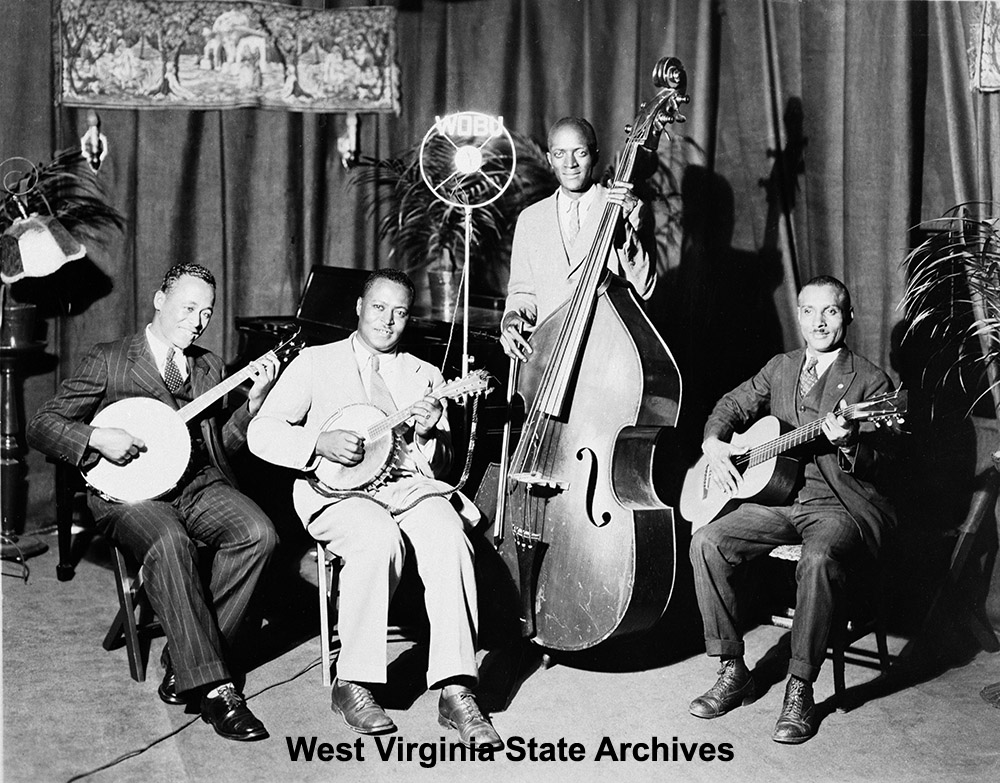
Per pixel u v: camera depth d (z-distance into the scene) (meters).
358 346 3.54
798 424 3.56
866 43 4.17
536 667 3.69
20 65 4.71
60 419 3.35
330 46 5.06
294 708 3.32
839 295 3.52
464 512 3.50
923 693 3.49
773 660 3.75
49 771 2.87
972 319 3.97
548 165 4.98
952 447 4.05
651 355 3.44
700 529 3.48
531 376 3.62
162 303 3.52
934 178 4.14
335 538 3.28
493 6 5.06
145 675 3.50
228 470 3.63
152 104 4.90
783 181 4.54
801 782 2.92
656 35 4.81
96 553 4.73
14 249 4.36
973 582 3.94
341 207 5.16
